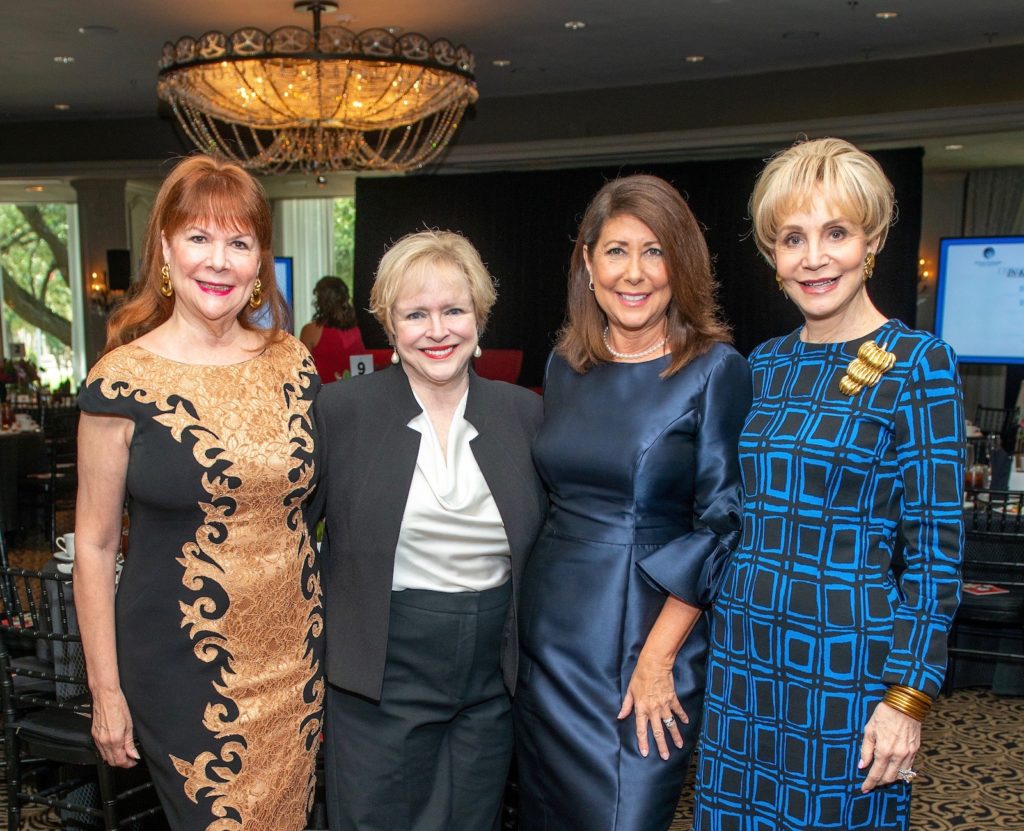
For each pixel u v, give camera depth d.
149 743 1.91
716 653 1.91
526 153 10.14
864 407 1.72
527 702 2.11
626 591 2.01
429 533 2.02
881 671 1.71
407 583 2.04
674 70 8.91
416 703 2.05
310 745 2.03
